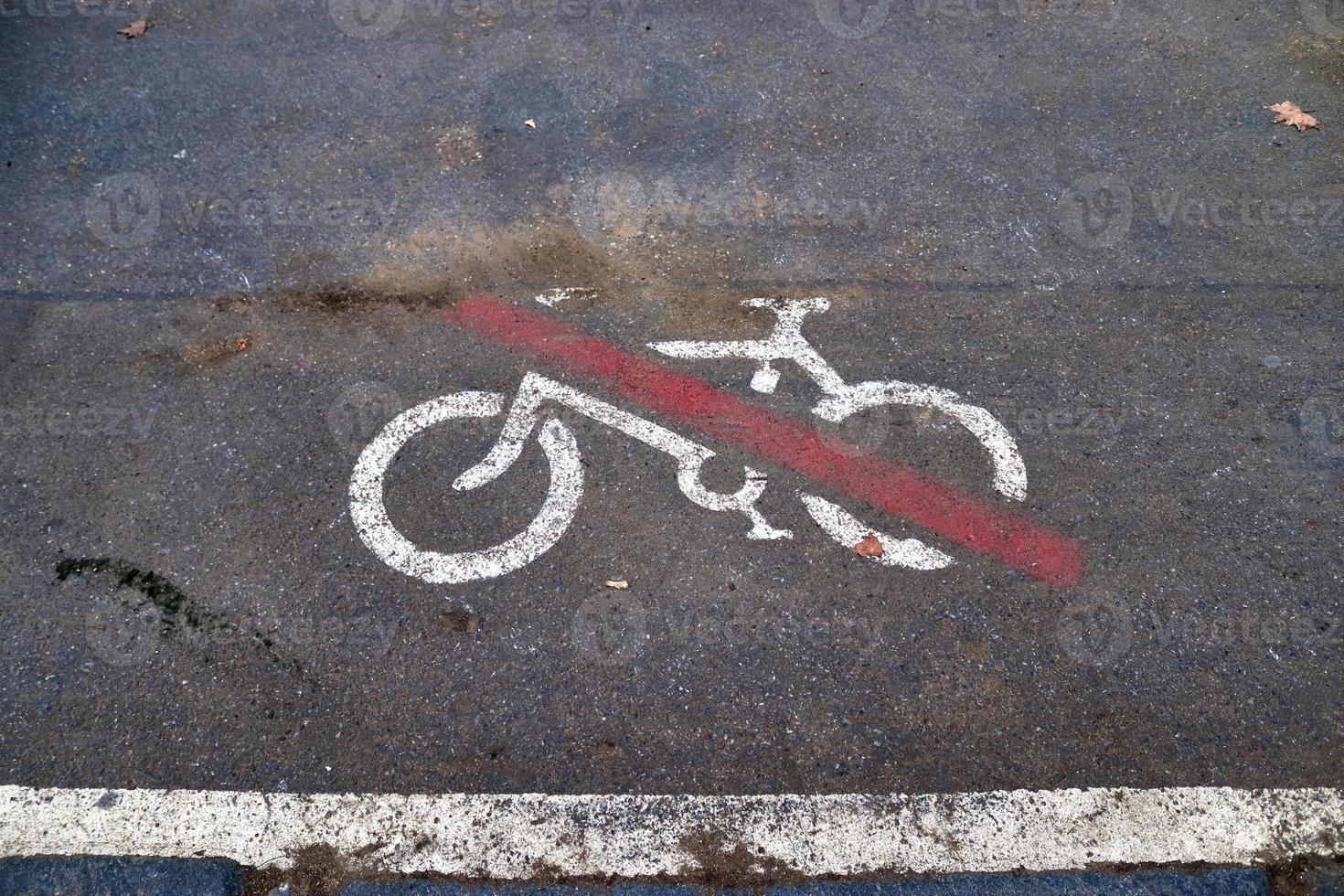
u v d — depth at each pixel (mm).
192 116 4902
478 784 2797
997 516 3412
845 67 5301
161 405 3695
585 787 2793
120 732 2875
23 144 4711
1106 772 2822
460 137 4859
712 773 2822
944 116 5012
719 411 3740
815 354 3938
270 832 2703
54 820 2713
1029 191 4621
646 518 3393
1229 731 2900
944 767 2830
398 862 2660
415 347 3930
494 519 3385
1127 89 5156
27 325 3951
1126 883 2617
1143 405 3748
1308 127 4898
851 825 2725
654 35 5488
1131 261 4293
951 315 4082
